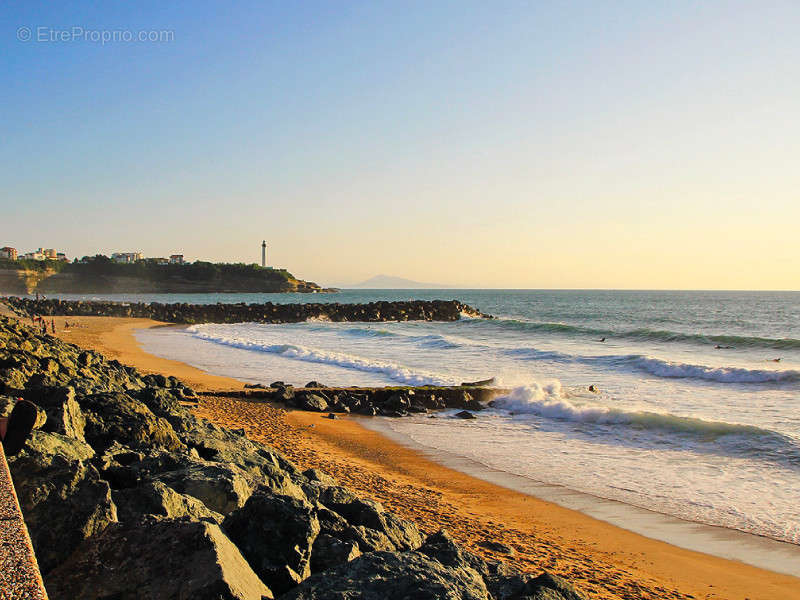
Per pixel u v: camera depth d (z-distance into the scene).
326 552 4.73
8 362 11.83
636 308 106.31
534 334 49.28
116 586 3.74
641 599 7.46
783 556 9.24
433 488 12.16
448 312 83.25
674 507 11.29
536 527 10.15
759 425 16.94
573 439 16.48
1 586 2.00
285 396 21.00
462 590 4.11
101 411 7.39
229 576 3.70
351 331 51.81
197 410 18.30
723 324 66.44
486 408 21.00
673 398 21.33
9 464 4.44
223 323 72.38
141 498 4.76
